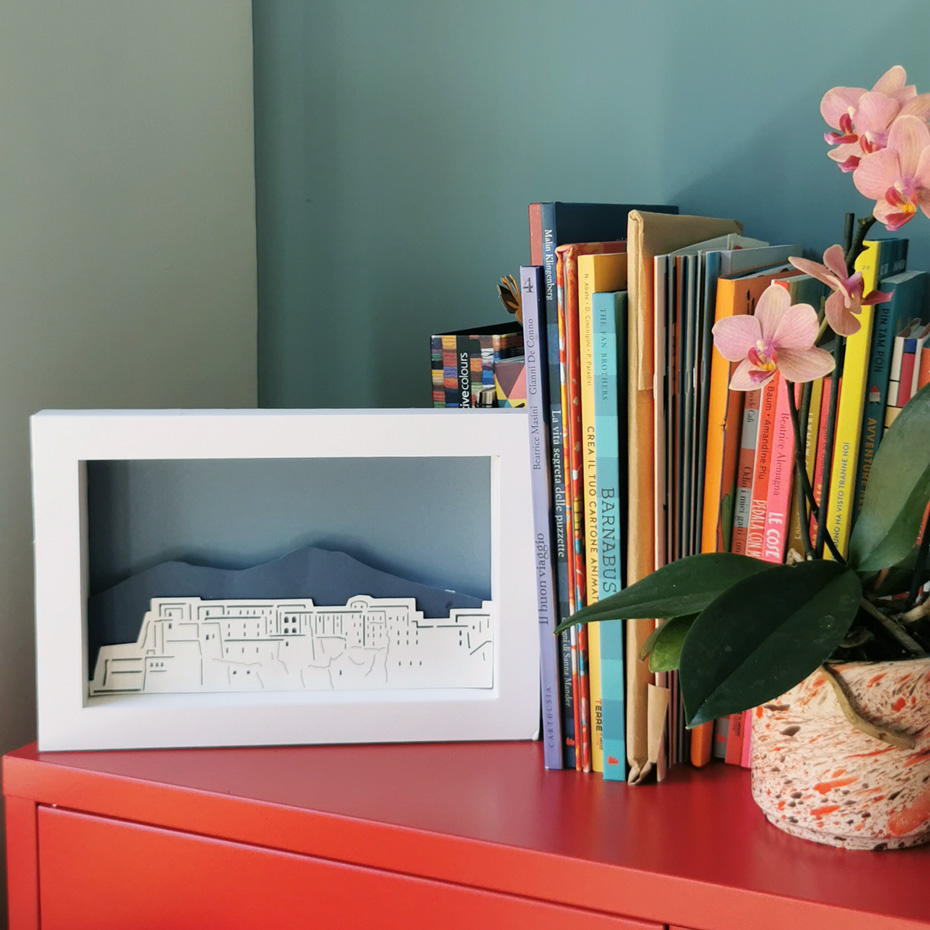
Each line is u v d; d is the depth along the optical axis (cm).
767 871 62
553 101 107
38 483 79
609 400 72
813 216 97
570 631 76
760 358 58
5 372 92
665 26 101
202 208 115
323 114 118
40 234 95
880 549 61
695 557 66
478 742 83
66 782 77
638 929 63
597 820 69
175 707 81
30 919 80
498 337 91
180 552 83
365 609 83
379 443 80
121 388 106
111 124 102
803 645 56
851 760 63
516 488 80
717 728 79
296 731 81
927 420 62
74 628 80
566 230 75
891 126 56
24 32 92
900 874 62
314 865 71
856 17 93
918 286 83
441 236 114
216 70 115
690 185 102
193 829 74
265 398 126
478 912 67
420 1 111
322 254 120
